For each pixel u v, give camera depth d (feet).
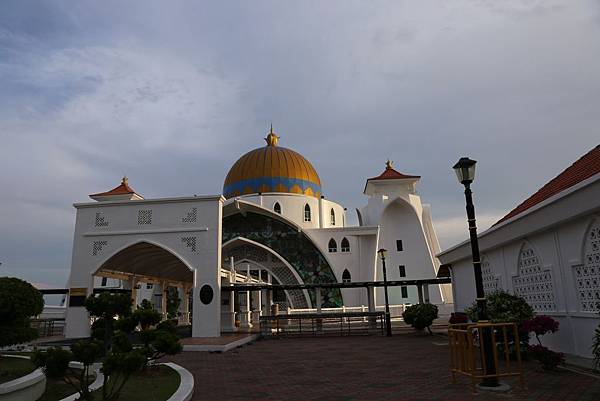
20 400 25.66
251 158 138.10
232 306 83.15
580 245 34.60
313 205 132.77
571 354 36.60
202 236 72.84
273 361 44.14
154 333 34.76
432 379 31.48
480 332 27.96
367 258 123.65
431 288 126.82
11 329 33.12
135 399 26.13
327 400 26.07
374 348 53.01
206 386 31.63
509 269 48.06
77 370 36.81
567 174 46.26
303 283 122.62
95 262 73.82
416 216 132.67
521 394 25.17
